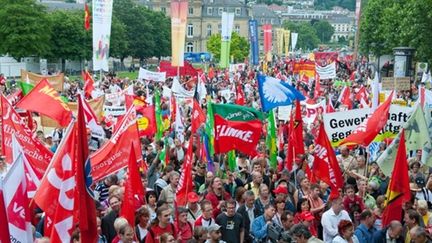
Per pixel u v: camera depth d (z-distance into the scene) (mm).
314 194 17375
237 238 15562
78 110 11508
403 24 64500
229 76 73500
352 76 76438
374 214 15586
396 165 15297
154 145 25281
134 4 160250
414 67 67062
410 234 13477
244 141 19906
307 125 32500
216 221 15570
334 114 20500
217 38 175875
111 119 30188
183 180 16875
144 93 44469
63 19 120125
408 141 18094
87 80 38938
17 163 10625
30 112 24219
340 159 22016
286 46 149500
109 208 15469
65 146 12148
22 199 10703
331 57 119625
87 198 11648
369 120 19750
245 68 103188
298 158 21062
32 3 108688
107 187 17953
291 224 15672
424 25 62281
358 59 142625
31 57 116312
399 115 20828
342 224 13367
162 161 22469
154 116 26641
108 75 89125
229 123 19828
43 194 12289
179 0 43562
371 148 23422
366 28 105125
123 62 166000
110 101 36906
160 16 166125
